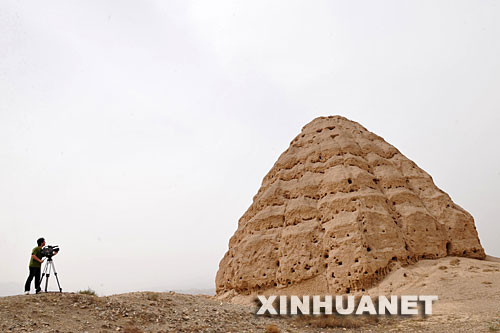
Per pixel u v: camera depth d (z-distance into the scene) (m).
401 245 28.36
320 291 27.36
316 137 38.44
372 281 26.12
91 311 13.91
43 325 11.90
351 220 28.67
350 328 16.67
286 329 15.80
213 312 16.78
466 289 22.14
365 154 36.06
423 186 33.88
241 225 37.84
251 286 30.38
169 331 13.32
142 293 17.92
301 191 33.72
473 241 30.69
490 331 13.81
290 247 30.02
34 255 14.99
